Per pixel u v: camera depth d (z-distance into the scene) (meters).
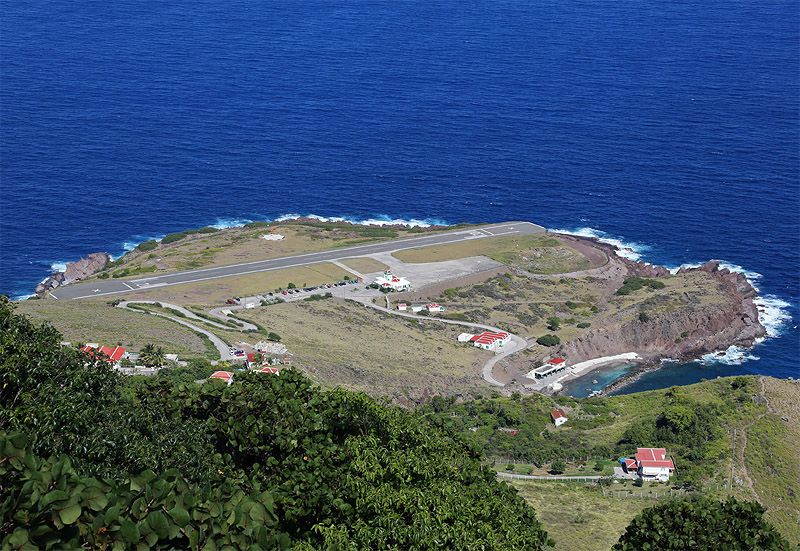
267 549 34.06
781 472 106.75
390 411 53.47
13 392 46.38
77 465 40.00
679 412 116.69
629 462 107.00
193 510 32.31
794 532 96.50
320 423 49.75
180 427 49.81
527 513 50.84
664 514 52.38
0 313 54.72
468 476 50.16
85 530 29.52
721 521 50.84
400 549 41.66
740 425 116.44
